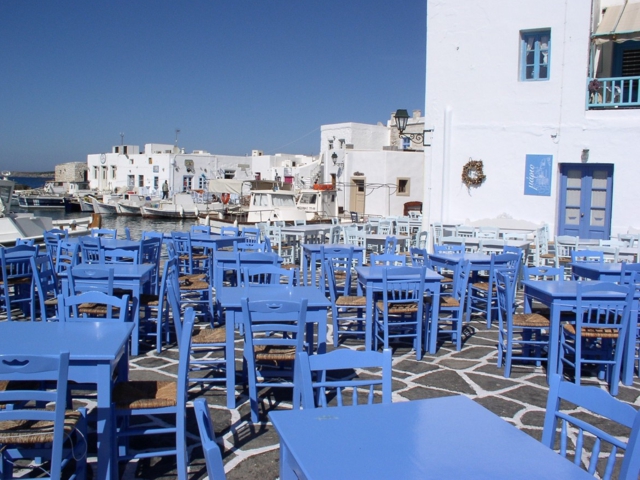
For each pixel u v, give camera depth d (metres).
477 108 15.51
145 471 4.27
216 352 7.22
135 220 50.56
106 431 3.73
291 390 5.87
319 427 2.76
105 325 4.46
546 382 6.21
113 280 6.86
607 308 5.88
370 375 6.41
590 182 14.59
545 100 14.73
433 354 7.22
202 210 47.19
